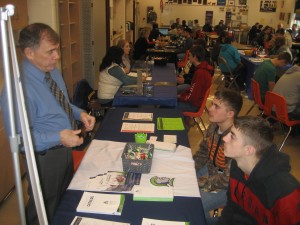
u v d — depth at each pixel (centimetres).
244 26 1355
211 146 208
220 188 194
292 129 419
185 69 557
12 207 260
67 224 127
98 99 397
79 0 490
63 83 203
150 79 423
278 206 120
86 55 567
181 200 144
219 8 1366
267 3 1363
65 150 186
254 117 140
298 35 1062
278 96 346
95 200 141
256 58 649
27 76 167
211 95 624
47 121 174
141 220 130
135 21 1169
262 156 133
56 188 185
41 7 344
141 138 199
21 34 165
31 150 78
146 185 154
